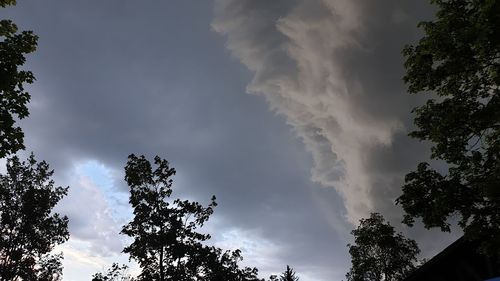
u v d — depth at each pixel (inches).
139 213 1589.6
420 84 566.3
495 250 477.1
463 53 521.3
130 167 1633.9
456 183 524.1
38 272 1519.4
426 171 550.0
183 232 1637.6
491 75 512.4
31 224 1498.5
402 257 1638.8
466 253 534.6
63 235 1566.2
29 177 1555.1
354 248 1708.9
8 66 490.9
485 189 465.1
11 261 1439.5
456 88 553.9
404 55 578.2
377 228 1654.8
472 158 526.9
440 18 540.1
